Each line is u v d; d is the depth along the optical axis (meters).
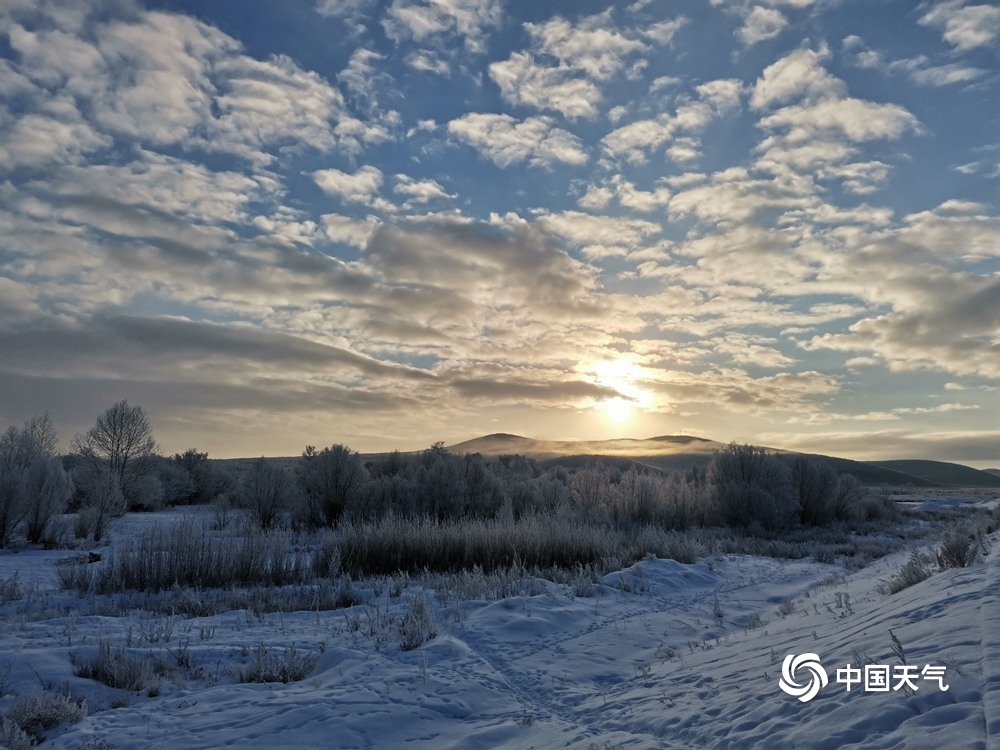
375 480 32.31
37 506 26.09
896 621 7.74
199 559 18.39
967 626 6.57
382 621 12.91
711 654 9.81
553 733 7.25
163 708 8.54
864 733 5.03
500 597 15.16
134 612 14.66
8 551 24.50
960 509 48.28
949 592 8.24
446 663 10.23
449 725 7.95
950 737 4.47
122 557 18.08
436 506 29.98
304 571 19.42
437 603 15.00
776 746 5.39
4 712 8.09
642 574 18.28
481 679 9.46
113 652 9.94
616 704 8.03
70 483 28.62
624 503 33.44
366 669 9.88
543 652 11.03
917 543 25.22
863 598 12.08
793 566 21.92
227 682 9.77
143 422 41.88
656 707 7.45
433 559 20.23
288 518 31.00
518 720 7.91
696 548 23.53
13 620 13.26
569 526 24.20
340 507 29.86
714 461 35.62
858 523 35.25
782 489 33.19
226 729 7.64
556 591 15.83
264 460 31.39
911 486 122.06
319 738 7.34
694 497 34.88
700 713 6.74
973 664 5.54
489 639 11.72
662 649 11.26
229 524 29.91
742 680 7.49
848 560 22.31
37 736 7.59
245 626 13.09
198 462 51.88
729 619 14.14
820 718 5.53
